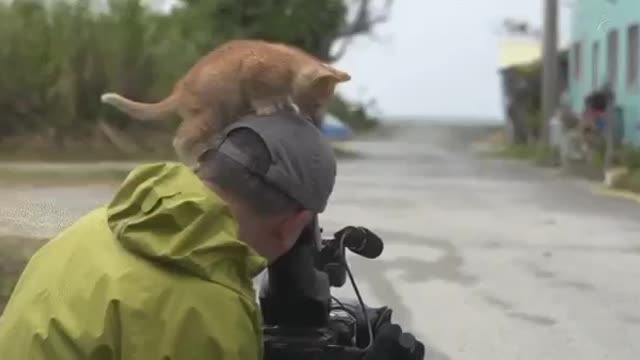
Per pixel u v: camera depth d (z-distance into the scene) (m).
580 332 6.36
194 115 1.70
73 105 22.59
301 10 29.14
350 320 1.95
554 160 23.52
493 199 14.94
